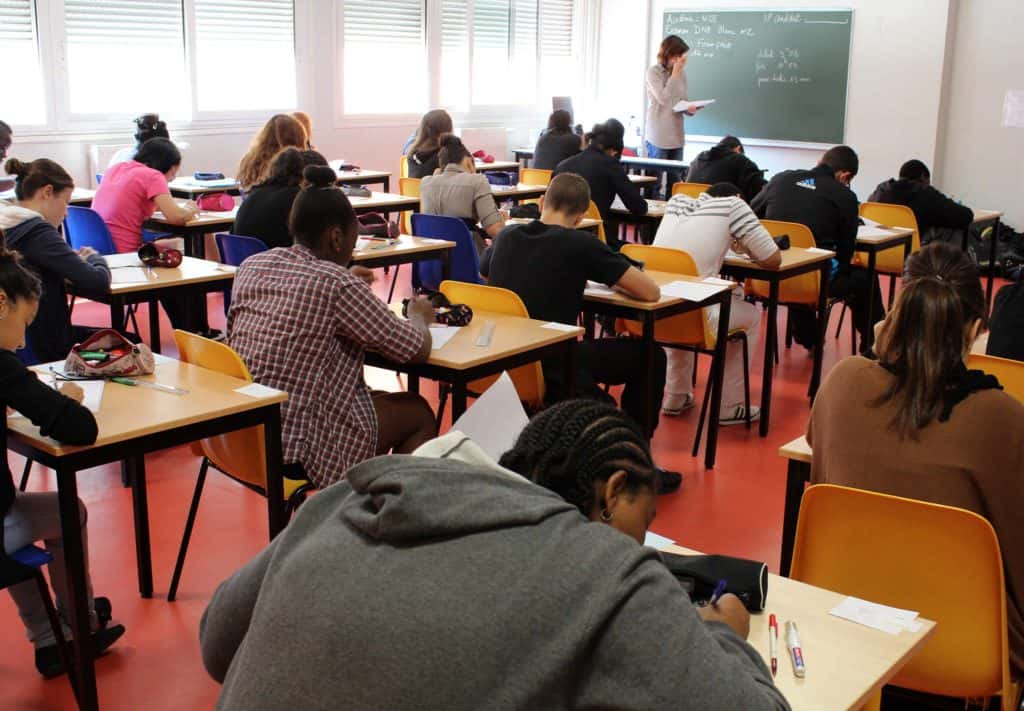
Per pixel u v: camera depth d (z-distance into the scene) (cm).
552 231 350
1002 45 844
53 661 248
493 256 362
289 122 538
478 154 876
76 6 717
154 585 296
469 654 91
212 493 361
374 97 926
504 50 1041
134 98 760
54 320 351
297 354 267
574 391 327
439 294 335
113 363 261
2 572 216
